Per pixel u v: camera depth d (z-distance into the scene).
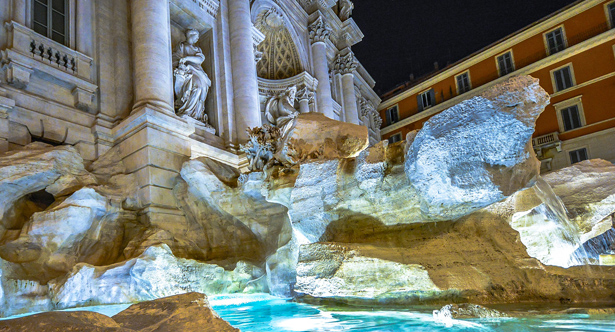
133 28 12.31
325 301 5.46
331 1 27.52
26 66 10.02
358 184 6.42
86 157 10.89
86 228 8.23
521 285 4.71
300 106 24.36
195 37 14.70
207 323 3.34
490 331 3.28
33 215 7.68
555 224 6.45
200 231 10.21
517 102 4.98
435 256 5.34
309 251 5.75
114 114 11.98
